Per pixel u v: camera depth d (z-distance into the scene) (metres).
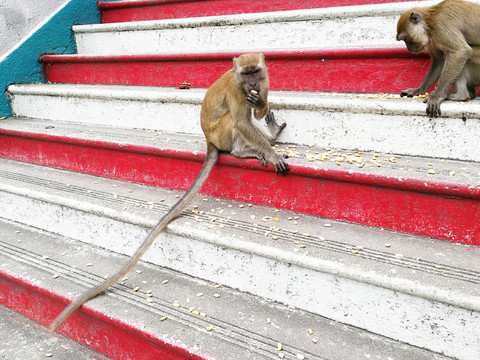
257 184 1.50
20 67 2.44
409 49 1.56
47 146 2.01
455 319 0.98
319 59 1.80
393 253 1.16
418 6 1.73
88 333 1.34
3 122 2.25
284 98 1.63
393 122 1.46
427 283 1.01
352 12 1.84
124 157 1.78
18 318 1.52
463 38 1.47
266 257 1.22
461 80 1.50
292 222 1.37
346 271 1.09
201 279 1.38
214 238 1.29
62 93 2.19
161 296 1.30
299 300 1.20
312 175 1.36
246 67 1.43
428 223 1.23
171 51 2.23
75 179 1.85
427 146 1.42
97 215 1.57
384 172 1.28
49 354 1.33
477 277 1.03
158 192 1.67
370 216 1.32
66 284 1.38
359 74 1.75
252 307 1.23
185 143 1.72
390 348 1.05
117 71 2.35
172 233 1.39
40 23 2.49
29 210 1.79
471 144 1.35
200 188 1.58
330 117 1.56
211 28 2.20
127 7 2.67
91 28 2.57
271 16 2.02
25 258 1.55
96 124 2.16
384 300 1.07
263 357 1.04
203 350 1.07
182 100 1.85
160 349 1.17
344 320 1.14
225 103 1.53
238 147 1.52
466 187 1.14
